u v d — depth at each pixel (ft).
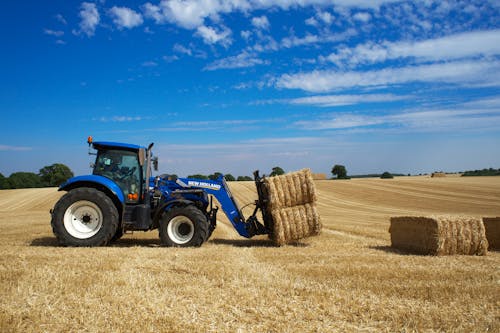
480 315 13.28
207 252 24.64
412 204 99.50
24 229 39.58
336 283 17.19
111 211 26.81
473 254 25.73
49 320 12.33
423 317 12.98
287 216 27.73
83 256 22.48
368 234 37.06
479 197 108.17
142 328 11.80
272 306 14.05
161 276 17.80
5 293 14.89
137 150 28.99
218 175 30.45
